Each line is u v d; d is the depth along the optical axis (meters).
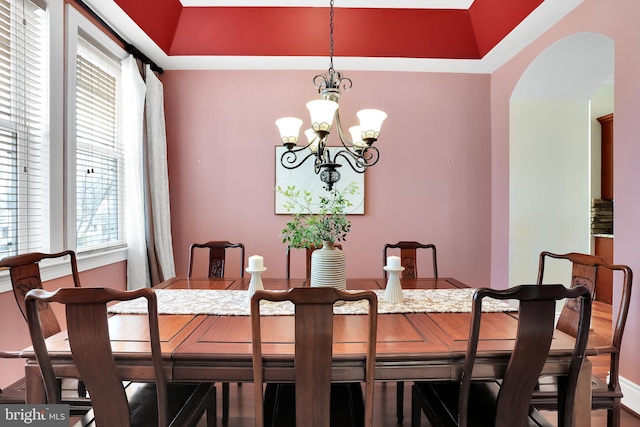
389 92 3.47
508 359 1.18
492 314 1.58
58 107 2.17
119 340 1.25
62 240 2.22
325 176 1.77
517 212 3.28
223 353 1.15
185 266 3.45
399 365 1.17
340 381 1.15
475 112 3.51
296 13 2.99
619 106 2.09
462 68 3.41
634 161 2.00
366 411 1.09
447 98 3.50
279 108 3.44
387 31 3.08
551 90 3.16
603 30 2.20
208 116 3.44
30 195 2.06
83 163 2.54
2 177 1.90
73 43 2.29
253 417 1.97
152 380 1.16
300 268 3.46
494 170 3.48
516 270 3.28
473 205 3.52
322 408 1.06
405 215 3.49
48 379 1.10
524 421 1.16
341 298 1.00
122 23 2.65
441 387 1.52
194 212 3.45
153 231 3.08
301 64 3.33
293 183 3.44
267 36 3.08
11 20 1.91
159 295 1.91
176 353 1.15
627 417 1.97
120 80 2.94
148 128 3.12
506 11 2.68
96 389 1.08
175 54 3.16
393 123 3.48
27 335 1.98
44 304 1.54
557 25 2.59
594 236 4.43
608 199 4.45
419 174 3.50
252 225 3.46
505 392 1.14
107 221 2.82
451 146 3.51
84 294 0.98
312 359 1.04
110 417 1.11
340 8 2.98
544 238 3.28
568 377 1.19
